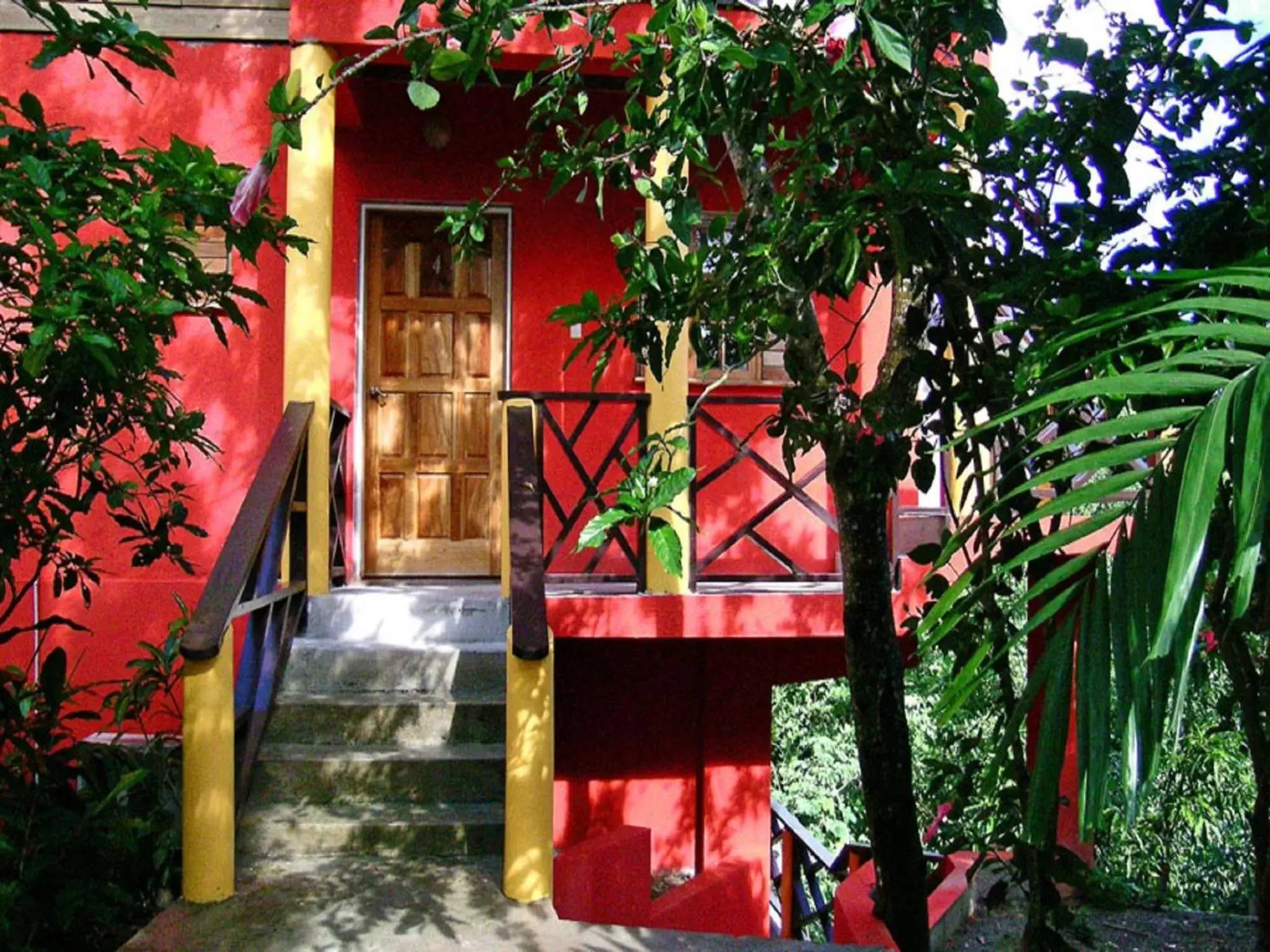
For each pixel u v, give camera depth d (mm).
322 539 4555
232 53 5168
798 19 2867
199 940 2873
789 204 2814
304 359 4559
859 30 2338
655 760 5355
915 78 2816
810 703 10906
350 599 4496
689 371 5711
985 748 3766
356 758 3713
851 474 2988
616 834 4672
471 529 5719
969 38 2730
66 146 2857
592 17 3045
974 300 2607
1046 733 1270
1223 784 6535
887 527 4457
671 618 4320
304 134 4590
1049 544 1342
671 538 2137
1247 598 1058
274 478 3920
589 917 4297
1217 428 1167
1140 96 2840
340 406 5086
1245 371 1281
